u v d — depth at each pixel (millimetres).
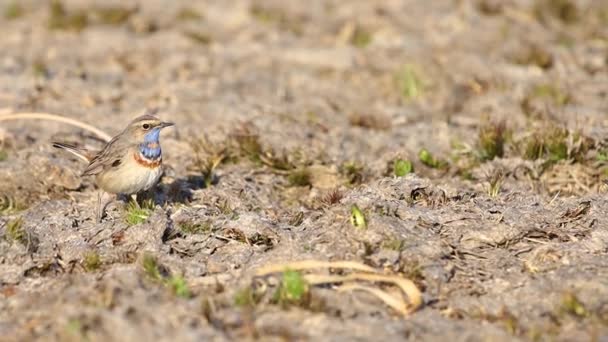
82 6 33781
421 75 25328
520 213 15164
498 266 13703
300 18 31859
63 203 16719
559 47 27234
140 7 33656
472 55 26297
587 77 24781
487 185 17203
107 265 14156
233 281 13180
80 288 12711
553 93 23188
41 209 16422
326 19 31562
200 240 14836
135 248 14641
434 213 15039
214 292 12812
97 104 23156
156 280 13141
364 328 11742
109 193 16906
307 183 18188
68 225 15562
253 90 24531
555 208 15430
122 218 15711
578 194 17062
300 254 13859
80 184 17859
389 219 14453
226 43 29234
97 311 11766
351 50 27625
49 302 12523
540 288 12883
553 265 13602
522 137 19438
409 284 12641
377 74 25922
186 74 25906
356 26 30297
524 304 12570
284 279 12688
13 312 12531
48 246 14789
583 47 27359
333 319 11984
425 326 11930
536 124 20375
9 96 23375
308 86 25062
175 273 13609
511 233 14500
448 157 19391
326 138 20734
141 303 12117
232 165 19125
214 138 20266
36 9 33781
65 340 11406
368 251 13695
